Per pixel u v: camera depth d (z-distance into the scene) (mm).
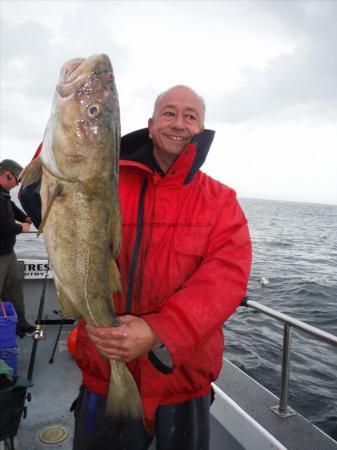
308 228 50750
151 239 1805
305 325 2369
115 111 1767
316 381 5395
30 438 2982
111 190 1714
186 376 1807
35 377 3900
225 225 1776
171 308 1550
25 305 5277
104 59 1780
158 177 1845
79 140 1661
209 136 1808
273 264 18203
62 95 1690
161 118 1906
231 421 2566
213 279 1636
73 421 3203
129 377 1694
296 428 2449
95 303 1663
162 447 1829
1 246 4574
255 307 2686
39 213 1717
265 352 6480
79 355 1892
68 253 1648
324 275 15508
